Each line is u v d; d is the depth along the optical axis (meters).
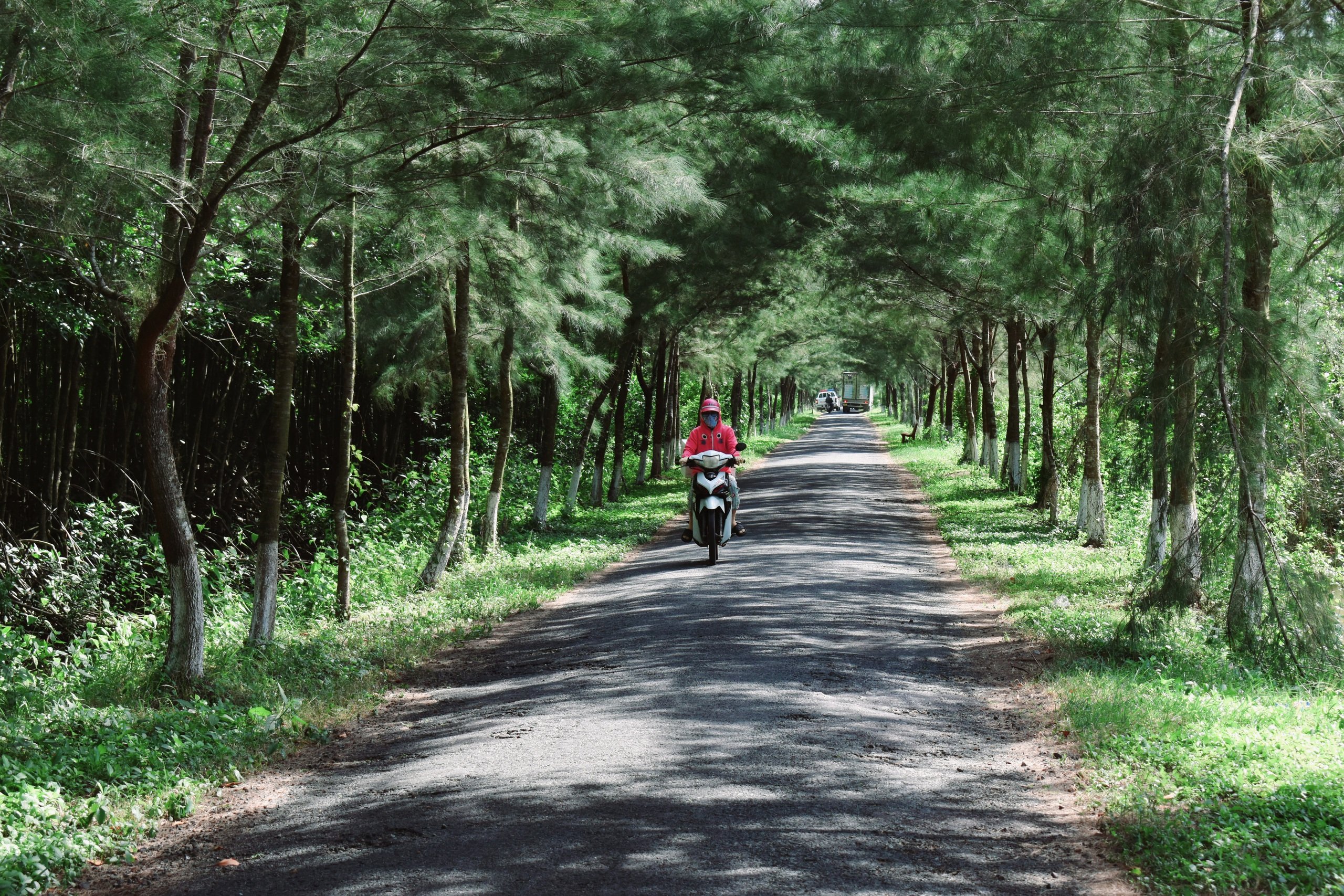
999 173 11.84
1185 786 6.05
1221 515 9.40
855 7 9.98
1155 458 9.46
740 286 26.78
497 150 10.20
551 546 20.75
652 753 6.84
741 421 63.97
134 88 7.43
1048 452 24.44
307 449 19.77
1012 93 10.26
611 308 22.00
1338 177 8.84
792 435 74.19
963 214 16.77
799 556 17.47
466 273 16.09
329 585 14.52
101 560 12.72
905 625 11.90
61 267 11.86
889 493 32.22
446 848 5.34
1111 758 6.78
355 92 8.49
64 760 6.82
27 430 12.45
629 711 7.96
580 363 20.59
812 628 11.35
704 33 8.59
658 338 33.75
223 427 16.86
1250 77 9.11
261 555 11.20
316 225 11.05
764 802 5.92
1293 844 5.00
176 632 9.34
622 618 12.34
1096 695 8.31
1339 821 5.32
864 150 13.46
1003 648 10.78
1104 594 13.69
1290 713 7.77
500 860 5.14
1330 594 9.20
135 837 5.76
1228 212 8.49
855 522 24.00
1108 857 5.23
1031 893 4.78
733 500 17.14
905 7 10.09
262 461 18.47
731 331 39.00
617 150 10.40
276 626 12.66
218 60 8.68
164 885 5.12
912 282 22.17
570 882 4.86
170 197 8.38
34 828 5.65
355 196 9.74
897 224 18.47
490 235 13.91
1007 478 31.34
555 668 9.88
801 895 4.70
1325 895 4.44
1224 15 10.36
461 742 7.47
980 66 10.25
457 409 16.69
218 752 7.29
